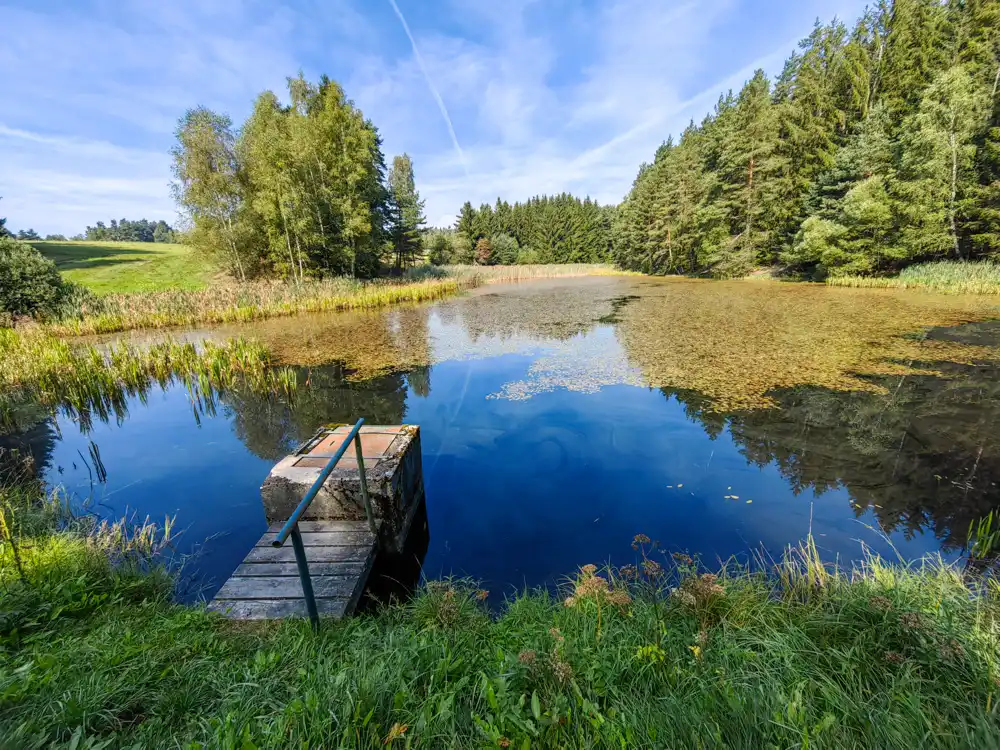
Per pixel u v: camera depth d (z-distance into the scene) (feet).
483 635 7.45
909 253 60.64
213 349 33.14
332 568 10.40
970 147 53.36
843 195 66.95
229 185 67.36
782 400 22.21
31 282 46.91
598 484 15.25
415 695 5.37
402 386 28.12
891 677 5.47
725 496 14.20
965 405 20.83
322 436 14.90
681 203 107.04
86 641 6.98
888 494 13.98
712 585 7.61
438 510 14.34
